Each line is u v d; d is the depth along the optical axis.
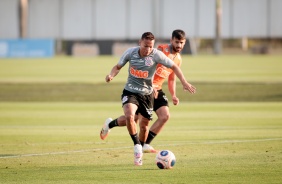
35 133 38.75
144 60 28.70
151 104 29.70
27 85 75.56
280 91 67.50
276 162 27.77
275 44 185.62
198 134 37.34
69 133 38.59
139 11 161.88
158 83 30.84
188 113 49.44
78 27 163.25
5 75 91.25
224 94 65.62
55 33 163.38
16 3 160.25
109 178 24.78
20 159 29.48
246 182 23.86
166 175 25.22
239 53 160.25
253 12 159.88
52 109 53.88
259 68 101.69
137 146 27.48
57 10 163.00
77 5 162.75
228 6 160.00
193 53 149.25
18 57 140.88
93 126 42.16
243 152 30.62
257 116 46.88
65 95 66.56
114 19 162.75
